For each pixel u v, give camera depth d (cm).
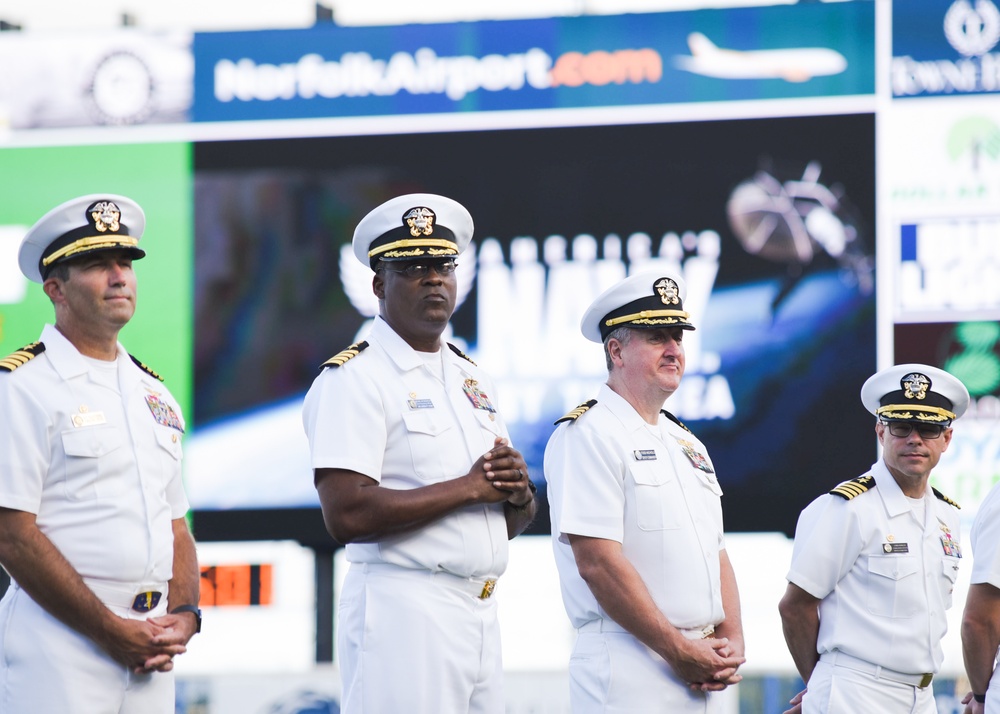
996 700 1143
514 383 1741
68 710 791
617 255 1744
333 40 1794
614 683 923
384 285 916
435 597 854
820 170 1727
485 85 1777
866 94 1727
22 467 802
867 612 1134
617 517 941
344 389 875
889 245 1711
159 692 834
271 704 1606
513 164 1767
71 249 841
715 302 1727
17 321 1772
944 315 1695
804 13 1741
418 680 838
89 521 816
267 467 1750
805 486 1694
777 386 1708
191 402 1762
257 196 1786
